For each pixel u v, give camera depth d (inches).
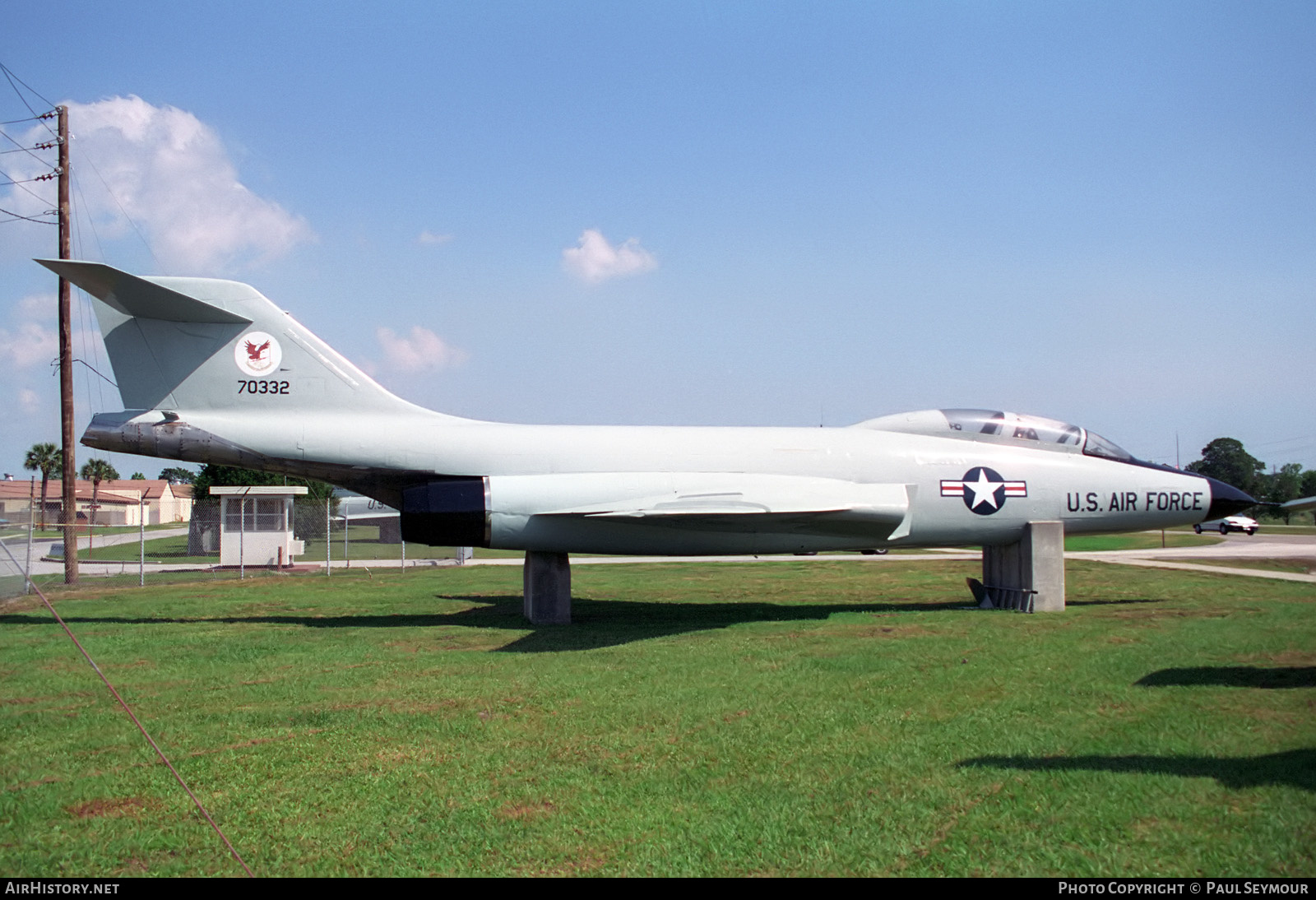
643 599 662.5
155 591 731.4
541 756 249.9
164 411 513.0
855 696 316.2
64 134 817.5
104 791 225.1
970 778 225.0
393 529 1545.3
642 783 225.8
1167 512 597.6
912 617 532.7
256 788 225.6
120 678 361.4
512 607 609.0
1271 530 2340.1
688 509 490.3
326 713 300.2
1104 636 446.3
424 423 536.1
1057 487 582.2
